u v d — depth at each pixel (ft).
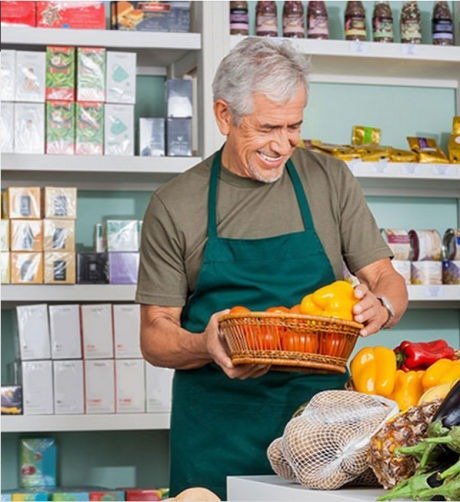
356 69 13.76
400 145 14.37
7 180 12.99
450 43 13.61
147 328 8.23
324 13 13.14
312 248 8.02
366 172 12.76
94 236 13.08
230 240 8.02
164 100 13.57
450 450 4.79
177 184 8.27
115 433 13.41
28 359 12.04
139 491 12.13
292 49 7.51
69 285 12.07
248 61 7.43
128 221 12.26
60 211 12.05
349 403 5.66
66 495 11.98
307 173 8.23
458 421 4.87
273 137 7.50
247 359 6.54
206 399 7.95
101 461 13.35
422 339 14.28
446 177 12.98
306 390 7.80
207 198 8.15
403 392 6.02
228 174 8.13
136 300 8.32
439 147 14.44
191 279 8.24
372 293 7.49
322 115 14.16
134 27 12.44
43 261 12.04
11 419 11.91
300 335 6.45
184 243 8.14
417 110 14.42
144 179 13.07
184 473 8.00
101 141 12.17
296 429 5.59
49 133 12.07
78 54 12.16
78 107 12.14
